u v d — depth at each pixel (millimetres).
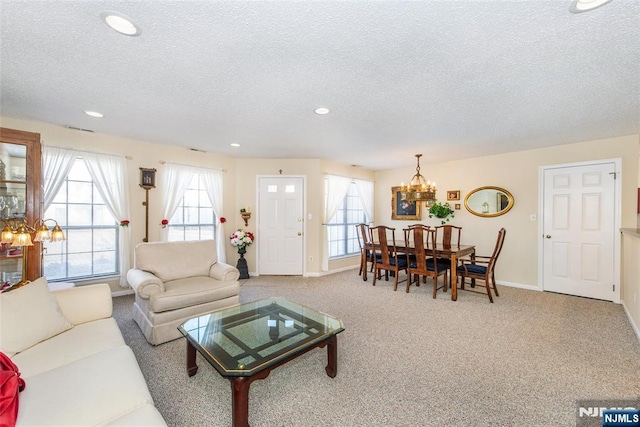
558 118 2895
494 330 2764
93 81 2139
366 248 4816
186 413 1647
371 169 6219
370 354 2309
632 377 1967
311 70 1967
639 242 2586
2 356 1233
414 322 2971
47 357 1509
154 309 2438
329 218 5344
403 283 4641
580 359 2213
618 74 1991
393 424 1552
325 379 1973
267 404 1718
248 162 5086
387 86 2199
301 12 1387
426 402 1729
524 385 1888
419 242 3949
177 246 3197
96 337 1754
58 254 3393
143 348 2393
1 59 1827
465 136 3566
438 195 5324
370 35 1575
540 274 4191
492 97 2393
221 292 2838
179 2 1320
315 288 4305
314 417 1609
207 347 1771
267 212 5109
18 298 1655
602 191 3701
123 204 3730
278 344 1833
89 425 1054
